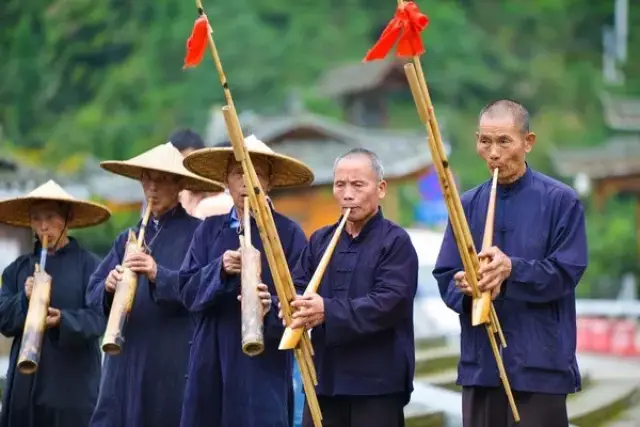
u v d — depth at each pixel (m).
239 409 14.61
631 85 106.38
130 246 15.83
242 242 14.21
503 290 13.14
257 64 101.12
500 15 115.62
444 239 14.10
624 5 109.94
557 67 107.31
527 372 13.20
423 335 33.16
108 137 95.62
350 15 110.25
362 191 13.95
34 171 53.75
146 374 16.05
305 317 13.19
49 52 107.88
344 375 13.91
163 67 102.62
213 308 14.90
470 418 13.70
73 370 17.28
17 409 17.19
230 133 12.88
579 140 99.19
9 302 16.91
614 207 84.69
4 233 39.97
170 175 16.56
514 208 13.65
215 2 106.06
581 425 23.52
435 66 104.44
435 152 12.56
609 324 38.19
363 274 14.02
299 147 60.16
